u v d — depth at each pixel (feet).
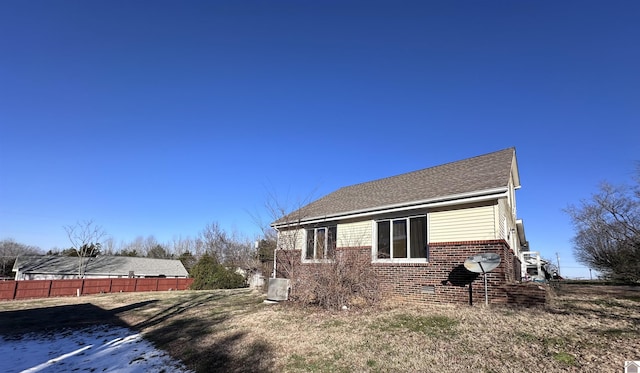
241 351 25.59
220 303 52.65
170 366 24.66
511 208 54.80
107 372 24.66
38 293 93.30
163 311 48.78
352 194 63.57
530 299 33.96
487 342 22.52
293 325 31.58
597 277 122.52
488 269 34.86
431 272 41.50
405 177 61.11
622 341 20.59
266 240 81.46
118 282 109.60
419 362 20.36
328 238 55.26
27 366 27.25
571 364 17.90
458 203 40.40
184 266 190.19
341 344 24.94
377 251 48.21
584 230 110.63
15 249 207.31
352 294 38.45
